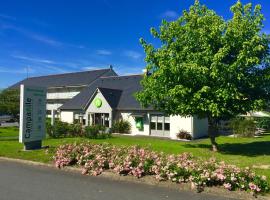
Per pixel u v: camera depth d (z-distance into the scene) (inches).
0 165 589.6
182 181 420.8
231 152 815.7
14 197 368.5
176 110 816.9
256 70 780.0
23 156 655.8
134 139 1171.3
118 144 961.5
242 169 417.1
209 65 751.1
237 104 767.1
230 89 729.6
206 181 402.0
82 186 423.2
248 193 376.8
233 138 1250.6
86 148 581.6
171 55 802.8
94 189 407.5
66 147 625.6
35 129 767.7
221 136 1352.1
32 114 764.0
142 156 495.8
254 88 789.2
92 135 1176.8
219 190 388.5
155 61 838.5
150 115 1429.6
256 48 730.2
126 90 1681.8
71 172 517.0
